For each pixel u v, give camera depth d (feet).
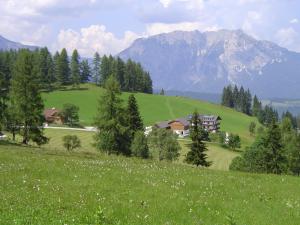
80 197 67.62
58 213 55.62
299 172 389.39
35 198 63.98
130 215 59.16
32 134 255.09
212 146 562.25
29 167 93.09
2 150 138.82
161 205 67.41
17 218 50.29
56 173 88.79
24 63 253.65
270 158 324.80
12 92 253.03
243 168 361.30
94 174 90.58
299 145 387.75
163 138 380.58
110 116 286.46
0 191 67.00
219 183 95.71
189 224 57.72
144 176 94.94
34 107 253.44
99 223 51.57
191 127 323.57
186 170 117.91
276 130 326.03
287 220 67.15
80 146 382.63
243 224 60.59
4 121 263.29
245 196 83.71
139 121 365.40
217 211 67.56
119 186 79.97
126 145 291.58
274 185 101.71
